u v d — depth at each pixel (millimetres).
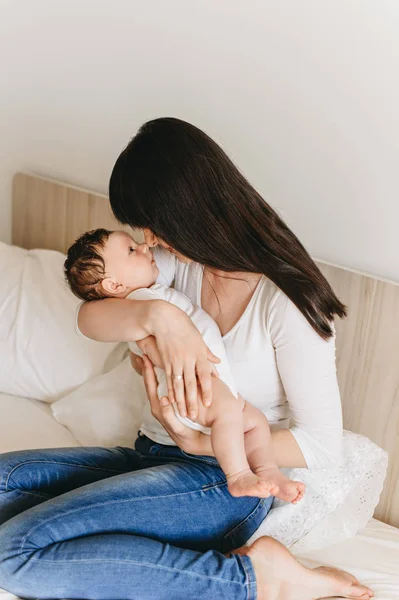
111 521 1352
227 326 1454
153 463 1527
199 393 1362
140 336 1397
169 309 1380
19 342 2002
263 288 1396
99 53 2082
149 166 1304
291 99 1742
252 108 1817
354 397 1742
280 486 1345
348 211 1721
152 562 1309
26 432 1819
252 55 1777
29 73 2262
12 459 1474
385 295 1638
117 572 1300
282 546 1388
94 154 2203
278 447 1427
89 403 1833
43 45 2195
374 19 1559
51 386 1961
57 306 2006
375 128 1626
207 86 1888
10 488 1446
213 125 1908
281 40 1715
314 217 1785
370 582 1466
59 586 1304
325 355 1377
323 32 1643
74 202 2238
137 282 1472
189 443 1396
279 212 1843
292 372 1388
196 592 1315
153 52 1966
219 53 1835
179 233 1311
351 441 1643
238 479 1307
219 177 1287
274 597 1357
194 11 1845
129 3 1965
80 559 1294
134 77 2031
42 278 2074
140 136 1339
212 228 1293
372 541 1614
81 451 1544
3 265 2141
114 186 1371
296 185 1795
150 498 1381
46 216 2340
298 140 1760
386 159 1628
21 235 2439
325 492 1561
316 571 1422
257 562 1358
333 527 1587
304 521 1543
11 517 1449
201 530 1412
